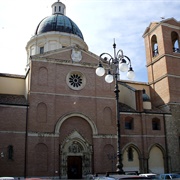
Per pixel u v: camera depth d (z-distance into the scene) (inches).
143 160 1700.3
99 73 848.9
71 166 1513.3
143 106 1844.2
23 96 1667.1
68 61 1637.6
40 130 1465.3
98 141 1582.2
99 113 1631.4
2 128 1408.7
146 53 2186.3
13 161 1379.2
